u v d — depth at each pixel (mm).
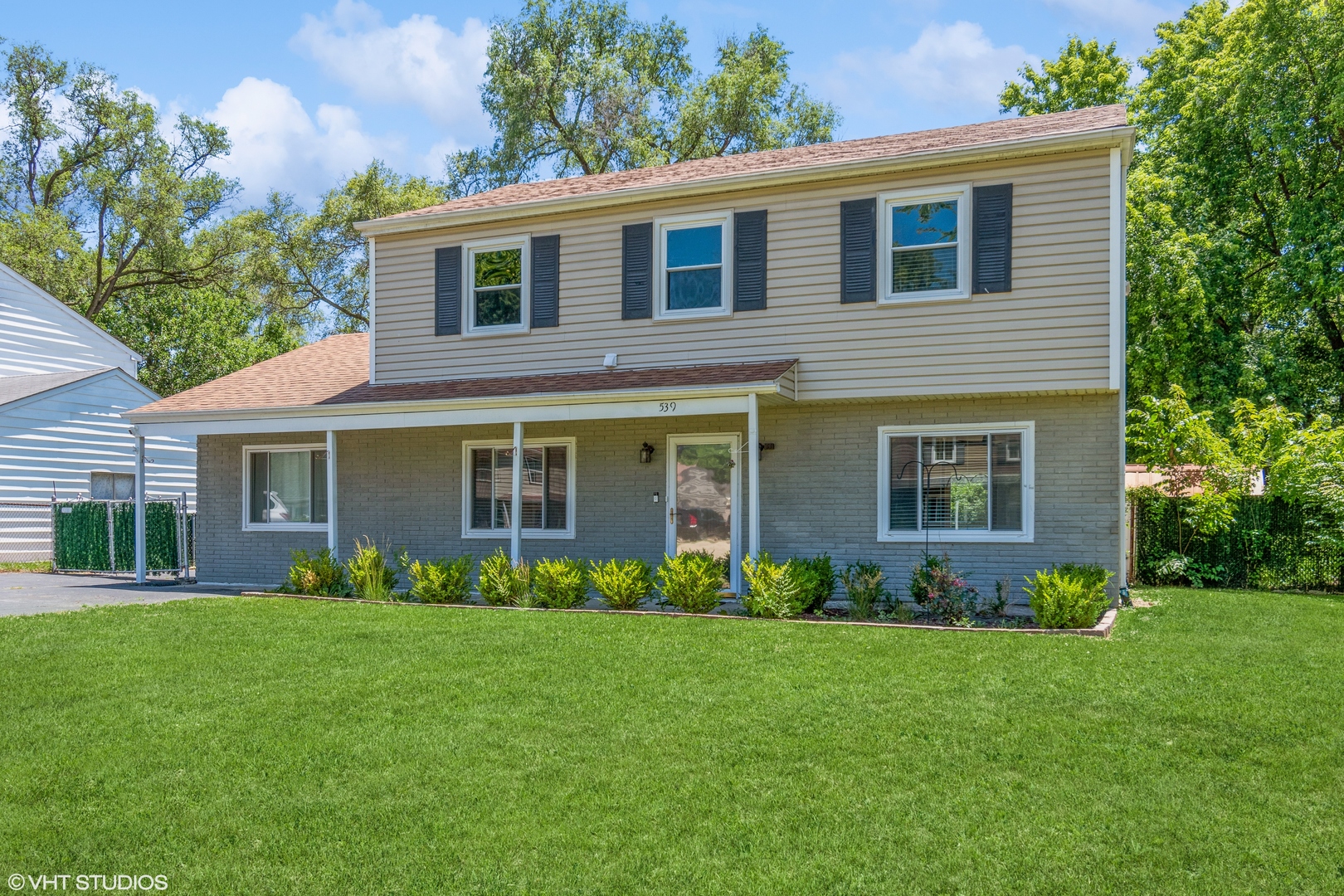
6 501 22391
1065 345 12172
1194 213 24859
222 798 5742
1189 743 6422
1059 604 10562
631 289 14461
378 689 7984
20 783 6004
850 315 13195
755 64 35625
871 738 6574
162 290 40062
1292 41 22875
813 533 13750
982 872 4707
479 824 5320
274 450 17547
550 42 35125
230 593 15500
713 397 12648
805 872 4723
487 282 15625
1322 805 5426
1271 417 16844
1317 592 15148
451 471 16078
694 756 6305
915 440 13398
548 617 11469
